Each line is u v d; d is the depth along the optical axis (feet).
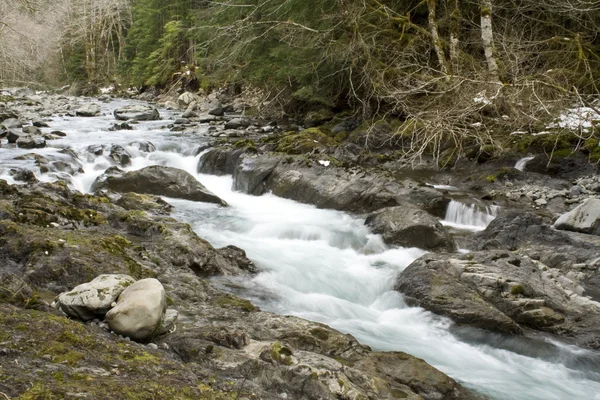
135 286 13.88
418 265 23.43
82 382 9.75
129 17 177.17
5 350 10.36
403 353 16.10
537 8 53.01
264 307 19.90
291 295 21.62
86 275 17.26
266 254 26.32
